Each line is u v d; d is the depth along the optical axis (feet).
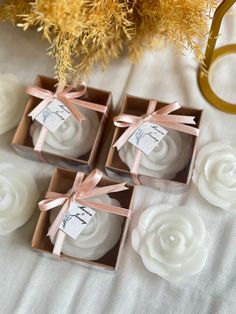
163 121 0.84
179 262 0.77
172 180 0.85
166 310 0.79
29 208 0.84
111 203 0.82
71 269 0.83
